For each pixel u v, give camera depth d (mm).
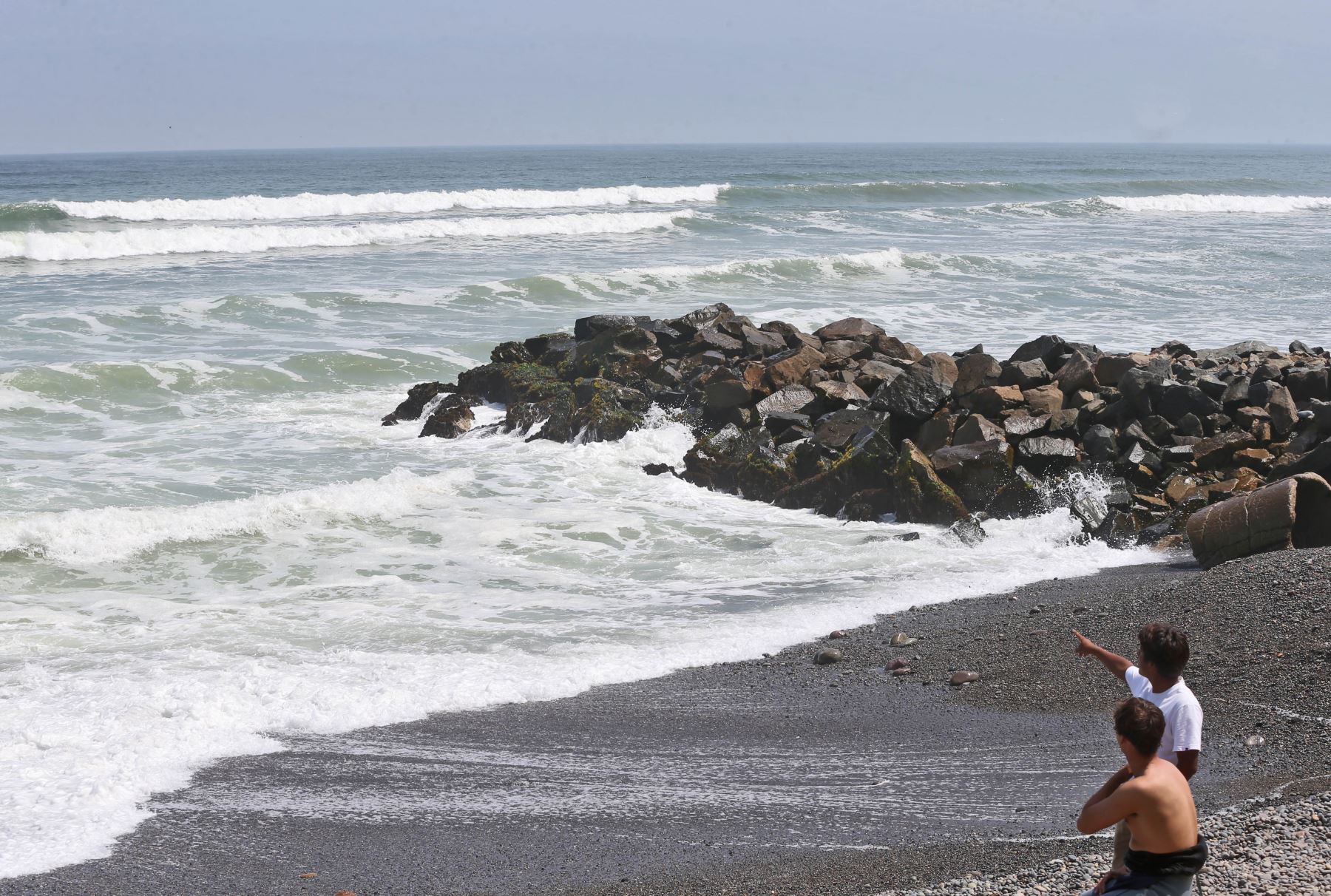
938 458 14523
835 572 12648
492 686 9508
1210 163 149000
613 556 13234
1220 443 14750
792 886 6168
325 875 6590
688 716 8953
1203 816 6262
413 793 7684
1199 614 9844
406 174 108438
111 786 7656
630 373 18969
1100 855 6055
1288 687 8164
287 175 106500
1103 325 26594
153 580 12219
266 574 12445
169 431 18375
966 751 8078
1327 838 5762
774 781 7719
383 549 13297
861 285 32219
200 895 6375
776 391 17156
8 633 10555
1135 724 4289
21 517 12945
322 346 23719
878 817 7074
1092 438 15102
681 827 7086
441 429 18391
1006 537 13664
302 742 8500
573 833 7047
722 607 11609
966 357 16906
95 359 22141
